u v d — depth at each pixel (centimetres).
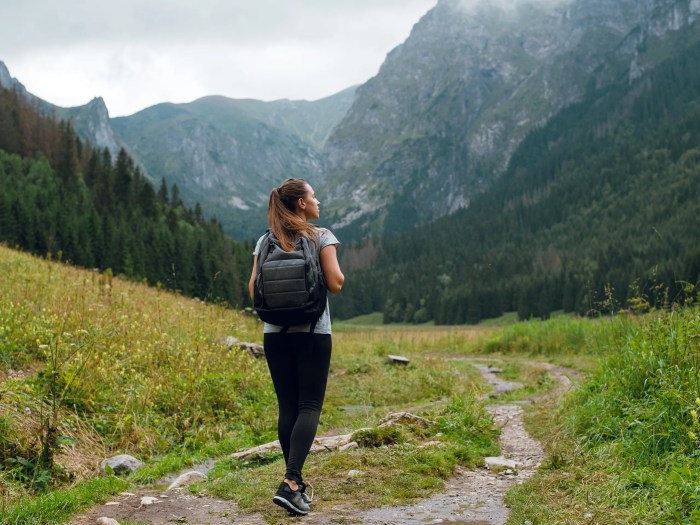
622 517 391
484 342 2884
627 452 521
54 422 586
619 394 650
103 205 10075
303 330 411
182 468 648
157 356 997
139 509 453
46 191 8906
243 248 10912
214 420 844
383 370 1553
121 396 802
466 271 18438
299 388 420
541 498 449
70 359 821
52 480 546
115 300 1402
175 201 13012
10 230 6875
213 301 1839
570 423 703
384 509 434
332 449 638
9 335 895
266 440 782
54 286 1368
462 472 557
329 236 426
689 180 19150
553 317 2856
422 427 740
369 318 17162
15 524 407
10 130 12219
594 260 15088
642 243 14912
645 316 912
